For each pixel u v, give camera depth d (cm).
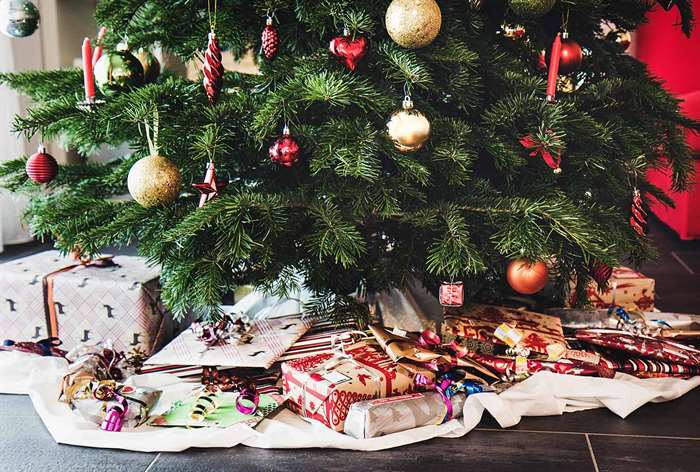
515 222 126
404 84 124
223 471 111
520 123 136
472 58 124
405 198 135
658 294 206
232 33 134
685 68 317
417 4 115
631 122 147
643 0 149
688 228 267
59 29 274
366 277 145
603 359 138
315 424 121
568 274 147
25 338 155
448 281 141
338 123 124
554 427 125
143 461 114
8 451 117
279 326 150
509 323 145
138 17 142
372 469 112
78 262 162
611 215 139
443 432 121
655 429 124
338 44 119
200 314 149
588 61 152
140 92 121
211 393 129
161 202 118
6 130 240
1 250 241
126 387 129
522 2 125
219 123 126
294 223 131
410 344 133
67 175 150
